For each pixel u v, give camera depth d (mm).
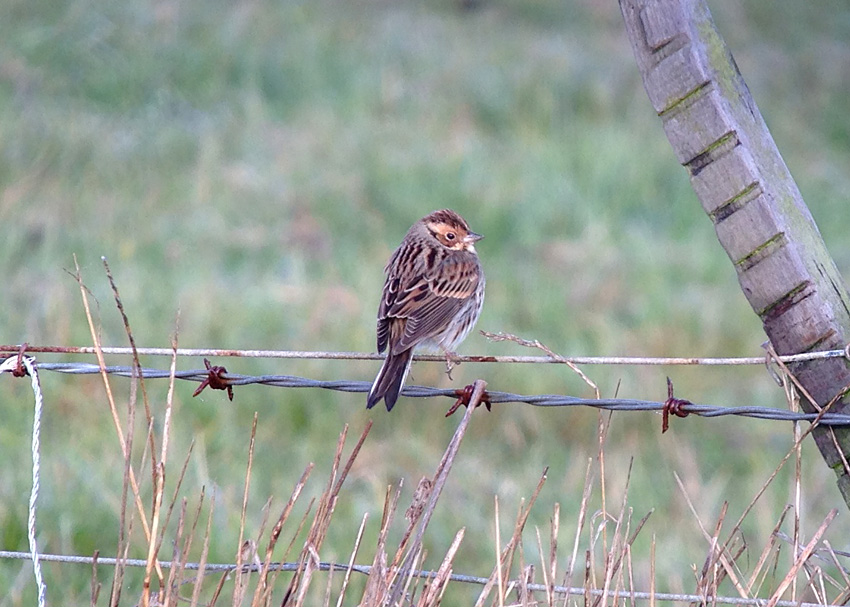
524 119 22016
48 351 6738
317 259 15742
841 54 27453
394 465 10805
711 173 6219
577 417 11984
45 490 9305
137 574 8500
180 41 22297
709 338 13977
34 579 8406
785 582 5961
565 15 29219
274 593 8406
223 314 13289
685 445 11734
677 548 9656
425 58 24328
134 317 12805
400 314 8508
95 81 20391
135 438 10367
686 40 6141
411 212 17484
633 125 22484
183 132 19531
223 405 11367
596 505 10445
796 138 23328
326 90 22484
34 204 16078
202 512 9102
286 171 18453
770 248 6203
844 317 6234
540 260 16469
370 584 5859
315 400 11969
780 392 13000
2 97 19141
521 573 6031
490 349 13227
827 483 11148
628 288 15492
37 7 21578
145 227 15977
